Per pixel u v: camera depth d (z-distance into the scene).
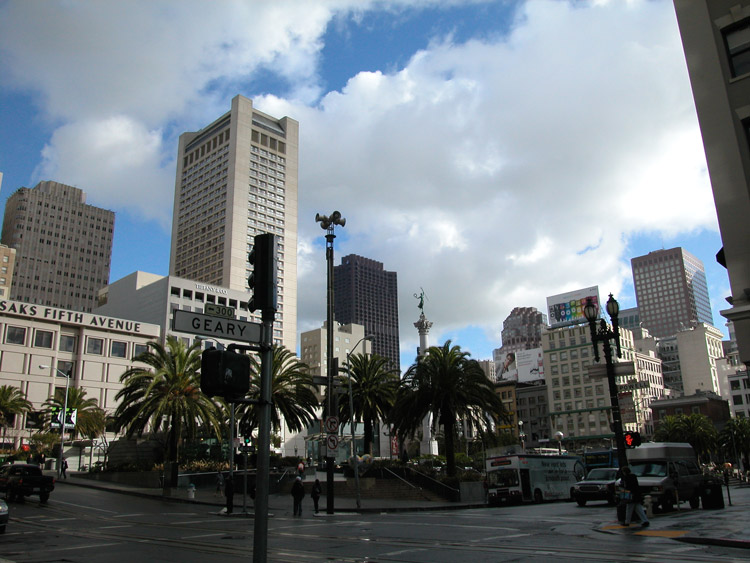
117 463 55.53
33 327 85.19
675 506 26.67
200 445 56.41
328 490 29.41
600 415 130.62
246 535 18.66
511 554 12.91
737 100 18.53
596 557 12.13
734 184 18.00
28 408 71.81
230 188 171.38
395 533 18.39
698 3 19.88
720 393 163.50
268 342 6.61
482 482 42.25
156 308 112.75
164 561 12.95
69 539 17.66
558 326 142.25
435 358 44.38
